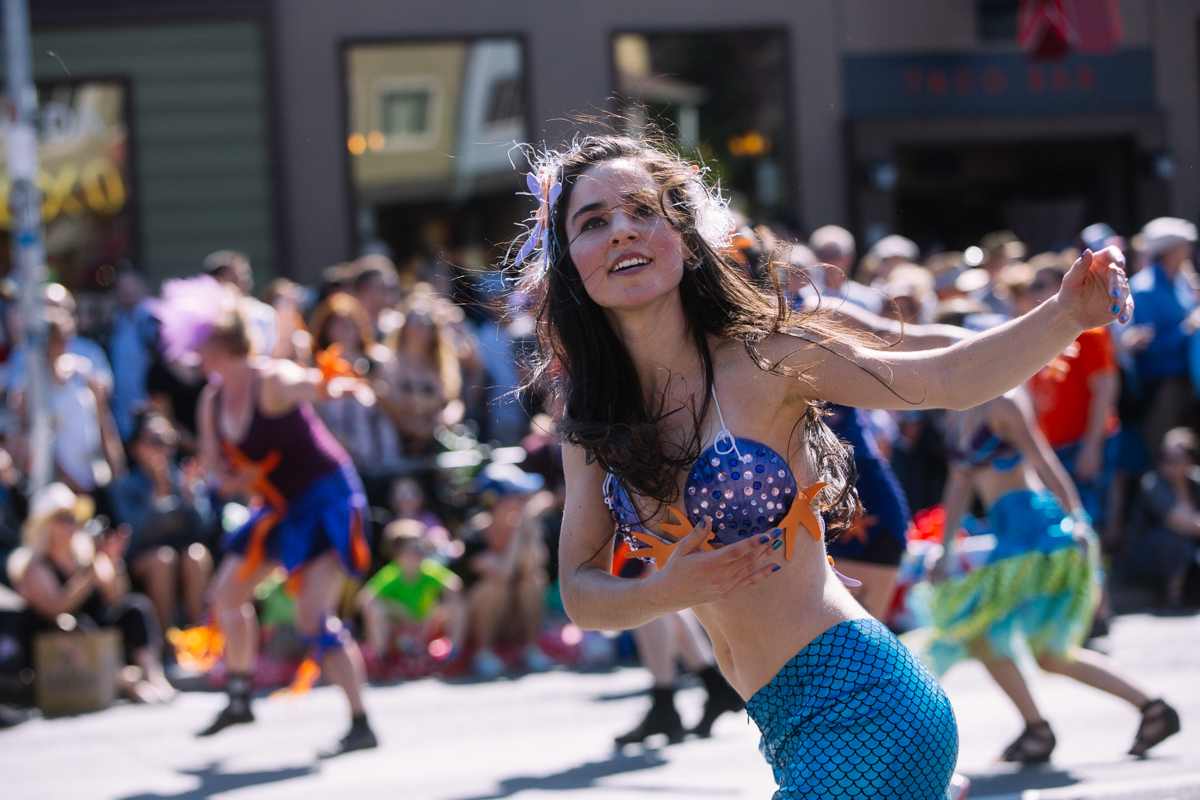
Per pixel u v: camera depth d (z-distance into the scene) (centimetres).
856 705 386
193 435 1478
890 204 2011
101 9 1822
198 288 990
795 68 1992
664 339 406
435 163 1908
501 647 1362
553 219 420
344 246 1878
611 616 384
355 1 1878
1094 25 1912
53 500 1270
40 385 1383
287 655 1323
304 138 1870
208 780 922
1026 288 1321
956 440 895
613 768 891
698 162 441
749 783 824
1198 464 1583
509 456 1470
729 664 431
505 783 862
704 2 1962
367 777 902
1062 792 749
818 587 403
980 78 2047
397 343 1462
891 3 2017
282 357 1203
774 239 482
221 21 1848
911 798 380
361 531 995
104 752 1039
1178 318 1595
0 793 911
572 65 1928
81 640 1221
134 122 1839
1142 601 1522
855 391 386
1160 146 2097
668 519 406
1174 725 846
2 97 1805
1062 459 1358
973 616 859
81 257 1828
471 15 1905
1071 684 1144
